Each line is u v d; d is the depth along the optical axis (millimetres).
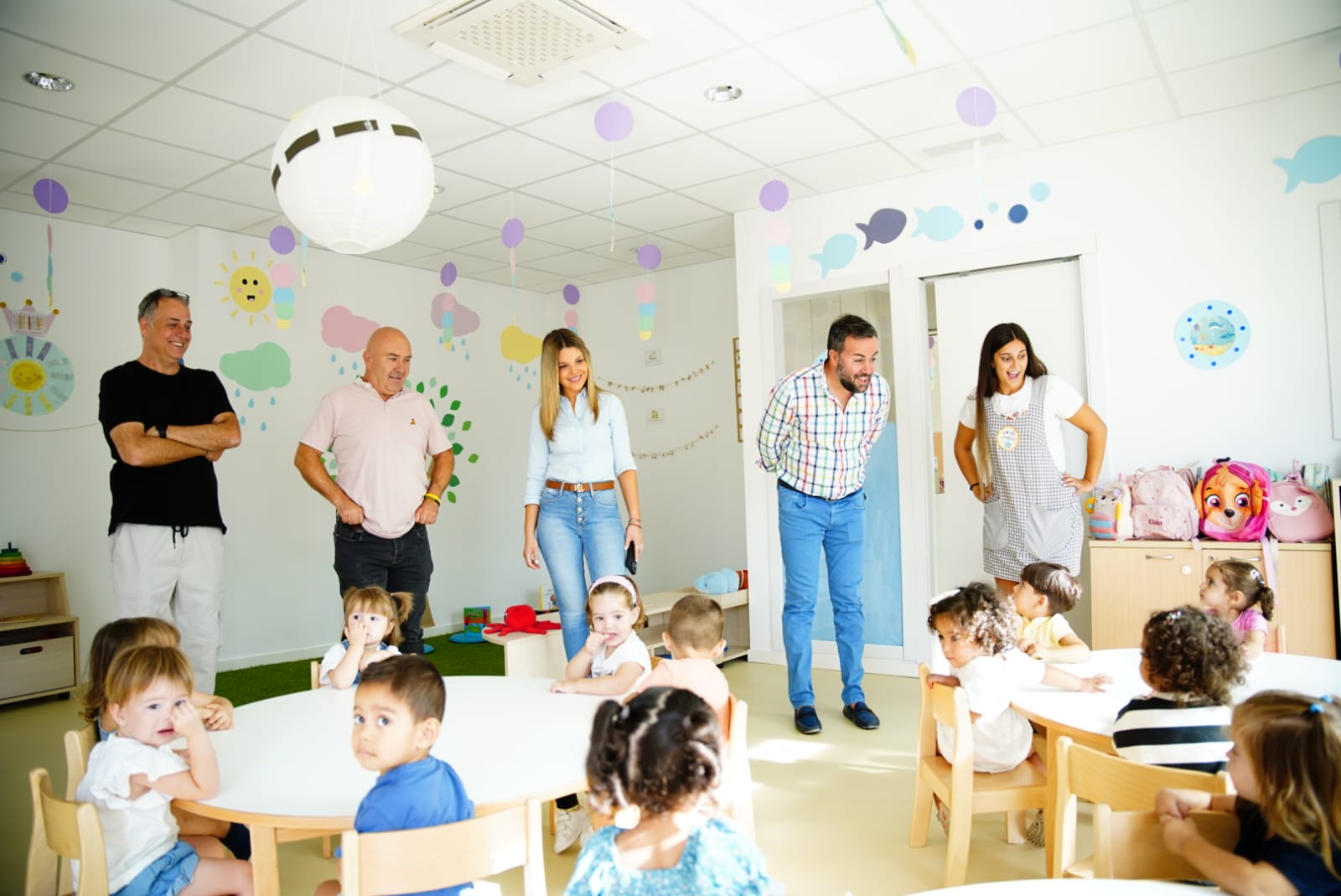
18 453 4656
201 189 4383
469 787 1539
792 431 3518
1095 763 1491
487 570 6570
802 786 2893
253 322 5230
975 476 3762
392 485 3262
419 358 6141
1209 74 3365
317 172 2041
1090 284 3992
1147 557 3547
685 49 3043
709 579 4941
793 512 3580
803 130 3805
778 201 3670
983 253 4230
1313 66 3326
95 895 1442
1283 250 3625
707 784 1106
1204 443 3770
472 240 5449
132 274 5109
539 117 3613
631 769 1095
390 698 1457
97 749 1640
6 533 4605
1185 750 1591
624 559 3109
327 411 3271
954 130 3854
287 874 2361
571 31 2857
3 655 4289
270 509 5266
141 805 1643
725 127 3758
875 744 3318
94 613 4883
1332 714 1104
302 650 5379
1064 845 1593
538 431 3062
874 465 4609
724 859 1089
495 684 2344
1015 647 2191
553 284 6805
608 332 6820
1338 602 3209
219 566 3168
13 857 2508
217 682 4715
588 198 4676
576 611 3012
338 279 5664
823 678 4449
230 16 2752
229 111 3463
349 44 2955
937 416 5000
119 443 2896
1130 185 3912
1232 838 1188
